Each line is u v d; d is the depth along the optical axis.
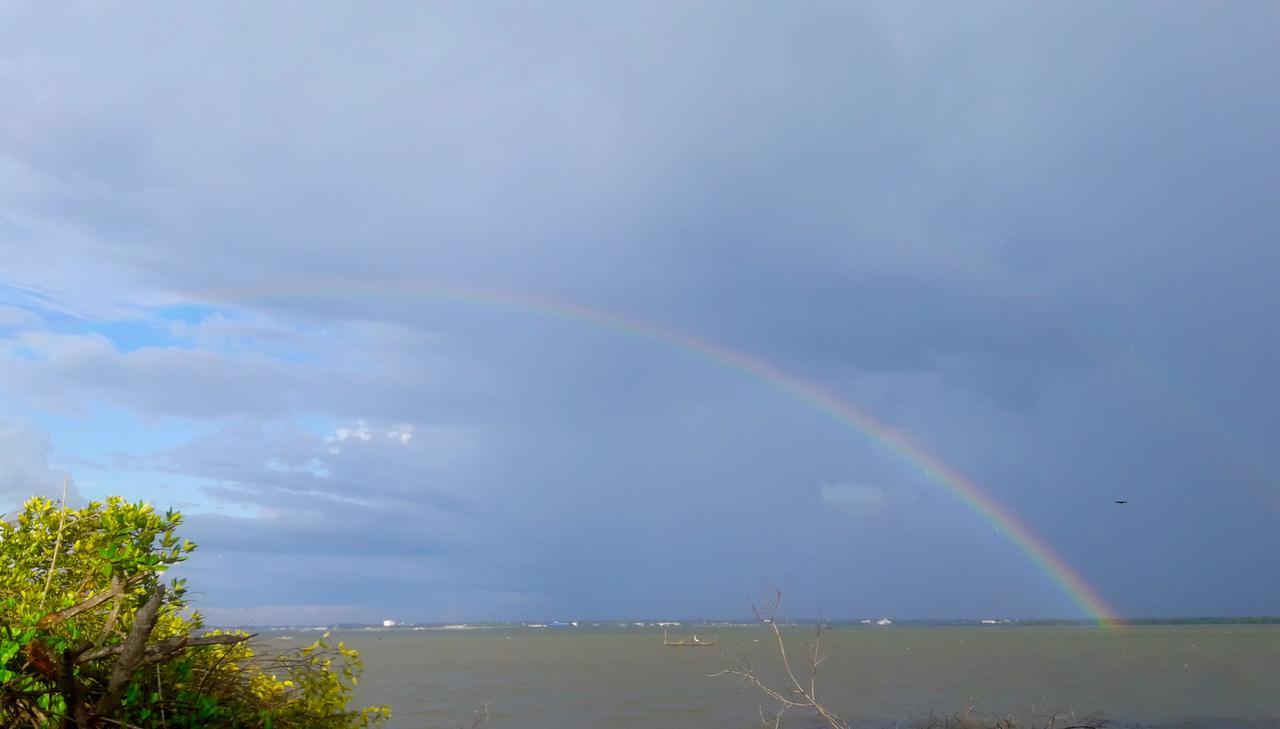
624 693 55.78
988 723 35.56
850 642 157.00
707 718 41.53
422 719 42.34
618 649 141.12
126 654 5.03
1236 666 77.62
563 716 43.44
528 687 62.06
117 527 6.58
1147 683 58.88
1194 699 47.97
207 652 6.80
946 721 35.19
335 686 7.64
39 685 5.39
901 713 41.88
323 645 7.77
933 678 64.31
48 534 6.92
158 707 5.66
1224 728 36.53
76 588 6.77
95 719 5.11
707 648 135.62
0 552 6.72
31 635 5.13
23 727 5.37
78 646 5.28
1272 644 127.06
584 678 71.38
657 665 90.06
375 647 163.38
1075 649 118.06
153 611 5.14
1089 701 46.97
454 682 68.00
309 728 7.15
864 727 37.09
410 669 87.25
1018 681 61.44
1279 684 57.47
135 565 6.21
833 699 49.03
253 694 6.73
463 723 40.50
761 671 71.12
